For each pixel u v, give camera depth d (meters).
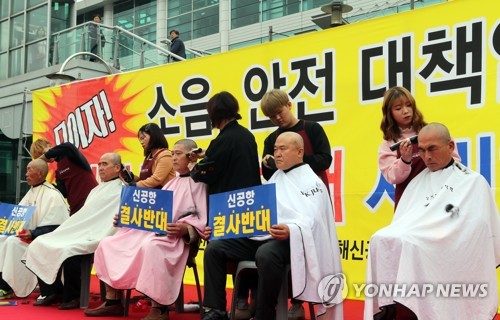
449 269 2.64
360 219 4.73
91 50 9.45
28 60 10.72
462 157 4.27
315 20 6.20
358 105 4.80
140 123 6.28
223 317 3.34
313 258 3.04
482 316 2.63
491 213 2.75
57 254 4.32
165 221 3.81
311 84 5.05
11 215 5.01
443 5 4.40
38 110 7.29
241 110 5.50
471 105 4.25
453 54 4.34
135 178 4.91
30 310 4.37
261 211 3.20
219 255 3.35
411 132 3.20
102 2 16.44
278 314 3.10
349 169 4.81
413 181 2.96
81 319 3.97
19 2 11.02
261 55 5.39
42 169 5.03
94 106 6.70
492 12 4.19
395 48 4.62
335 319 3.14
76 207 4.85
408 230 2.72
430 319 2.60
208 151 3.68
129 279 3.84
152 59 8.48
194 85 5.86
